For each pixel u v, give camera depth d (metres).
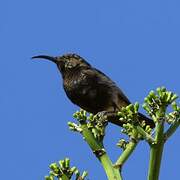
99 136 11.03
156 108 10.20
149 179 9.77
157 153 9.79
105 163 10.54
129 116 10.55
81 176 10.16
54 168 10.21
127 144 10.97
